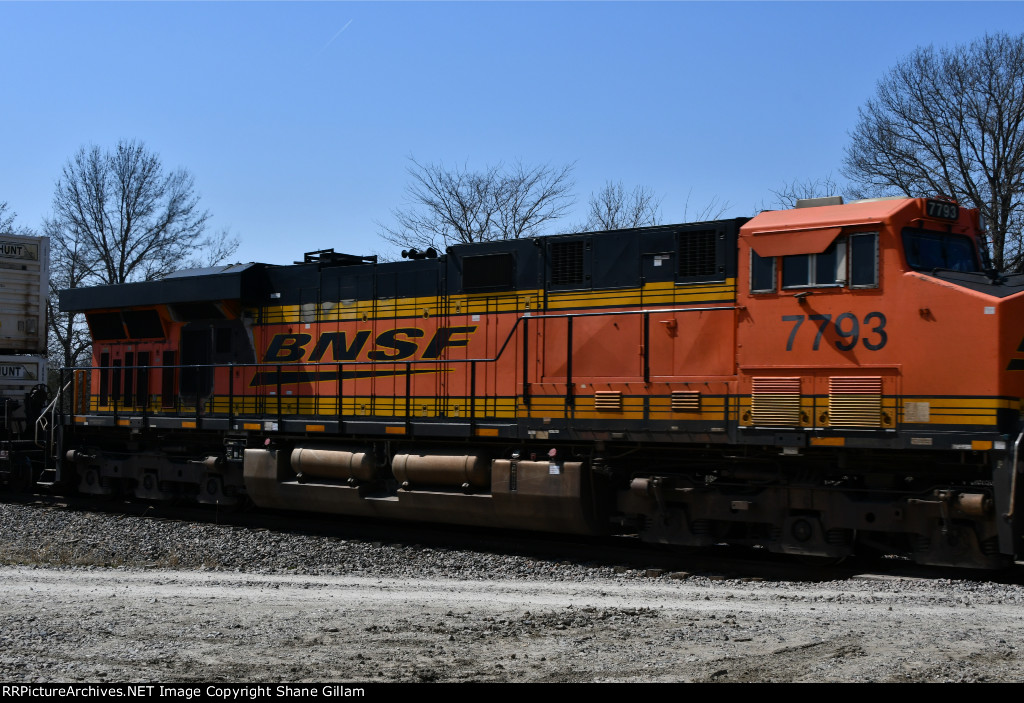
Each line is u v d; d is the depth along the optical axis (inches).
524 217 1368.1
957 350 439.5
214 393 734.5
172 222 1656.0
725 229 512.4
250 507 740.7
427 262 632.4
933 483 467.8
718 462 520.1
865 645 303.6
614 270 549.6
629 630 334.0
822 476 492.4
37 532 653.9
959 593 409.7
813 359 474.6
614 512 562.3
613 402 537.3
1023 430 426.0
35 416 861.2
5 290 838.5
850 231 467.2
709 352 508.7
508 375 584.7
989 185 1165.7
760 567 491.2
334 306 676.7
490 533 618.5
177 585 466.6
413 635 328.2
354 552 570.9
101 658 294.7
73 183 1619.1
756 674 272.2
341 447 661.3
